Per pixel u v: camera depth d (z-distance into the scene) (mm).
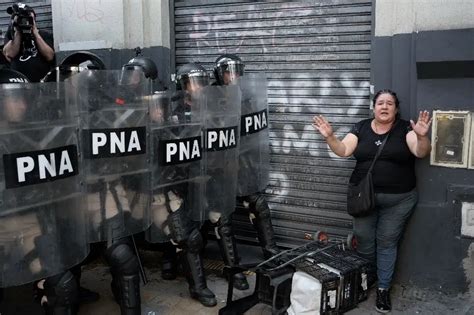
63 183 2473
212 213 3512
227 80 3777
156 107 3062
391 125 3484
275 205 4445
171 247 3904
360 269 3359
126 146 2803
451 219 3520
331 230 4246
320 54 4145
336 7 4039
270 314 3352
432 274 3629
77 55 3398
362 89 4031
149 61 3545
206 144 3398
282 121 4352
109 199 2779
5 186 2242
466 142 3424
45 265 2428
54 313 2668
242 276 3744
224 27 4492
